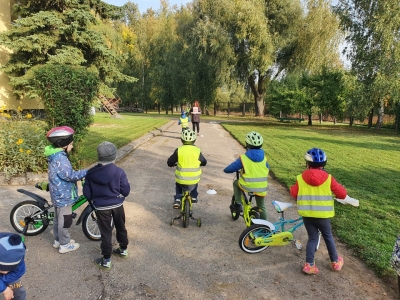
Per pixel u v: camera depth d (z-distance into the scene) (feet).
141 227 16.53
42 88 23.90
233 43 88.69
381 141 54.49
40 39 51.29
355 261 13.64
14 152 23.66
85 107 25.39
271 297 11.15
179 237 15.55
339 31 80.64
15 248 7.43
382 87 66.49
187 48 114.11
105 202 12.15
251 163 14.93
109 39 64.95
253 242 13.94
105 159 12.07
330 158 36.37
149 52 155.63
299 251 14.56
